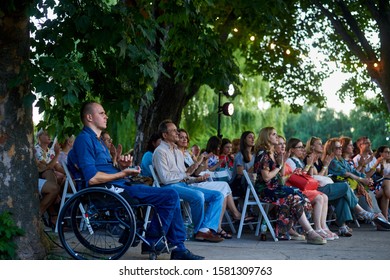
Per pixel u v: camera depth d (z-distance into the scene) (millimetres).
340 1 19594
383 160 14359
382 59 19188
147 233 7727
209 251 8992
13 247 7395
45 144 10766
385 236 11570
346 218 11453
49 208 10570
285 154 10914
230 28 18266
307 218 11133
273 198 10500
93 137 7742
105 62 8875
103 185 7566
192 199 9648
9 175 7570
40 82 7328
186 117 29297
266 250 9250
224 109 16391
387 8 19047
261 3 12469
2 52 7520
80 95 8844
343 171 12789
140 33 8562
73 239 9398
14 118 7613
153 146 10617
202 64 10953
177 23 10531
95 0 8016
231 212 10906
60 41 7945
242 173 11172
